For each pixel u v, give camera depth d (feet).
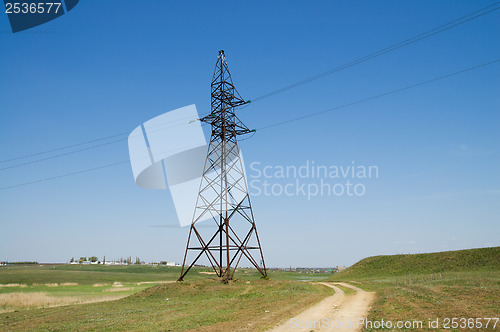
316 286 226.17
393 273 375.86
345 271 463.42
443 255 380.37
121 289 273.54
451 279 204.13
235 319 85.20
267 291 161.79
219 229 188.85
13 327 90.53
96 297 190.70
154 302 145.28
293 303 118.32
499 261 297.53
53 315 111.65
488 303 97.30
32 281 361.30
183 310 110.42
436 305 97.25
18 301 165.89
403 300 114.01
